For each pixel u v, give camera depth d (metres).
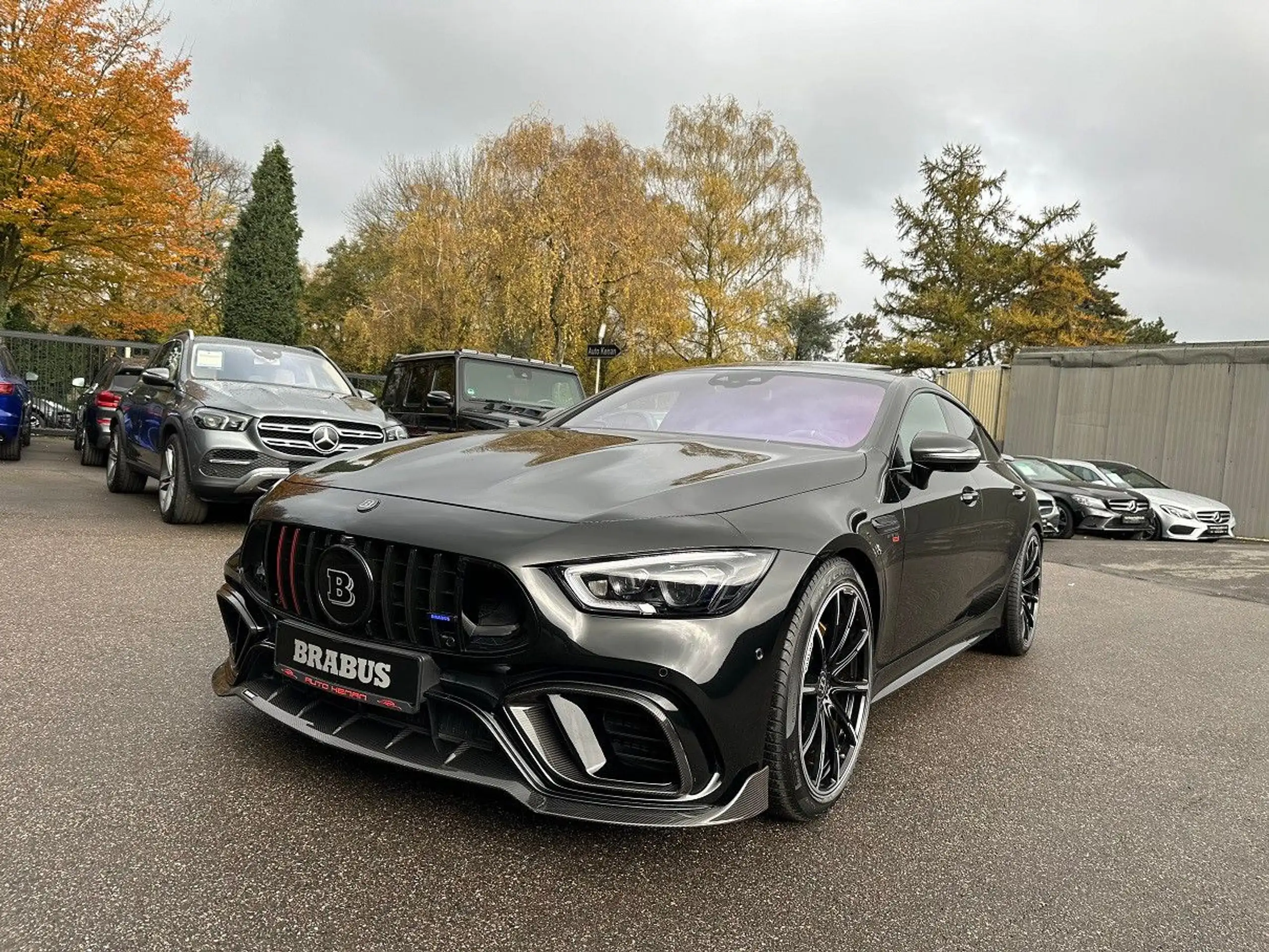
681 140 30.77
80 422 12.35
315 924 1.77
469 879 1.98
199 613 4.07
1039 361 19.30
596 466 2.53
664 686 2.00
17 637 3.53
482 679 2.07
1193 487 16.91
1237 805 2.79
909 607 3.06
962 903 2.06
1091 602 6.70
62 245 18.33
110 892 1.82
